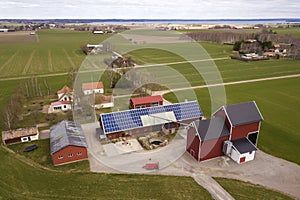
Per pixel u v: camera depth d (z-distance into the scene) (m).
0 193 24.05
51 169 28.61
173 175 27.34
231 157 30.58
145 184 25.78
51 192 24.45
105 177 26.98
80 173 27.75
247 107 32.25
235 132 30.66
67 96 49.22
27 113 45.03
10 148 33.34
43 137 36.38
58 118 42.75
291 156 31.17
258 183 26.08
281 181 26.41
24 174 27.47
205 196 24.03
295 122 41.28
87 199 23.45
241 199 23.64
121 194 24.19
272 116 43.81
